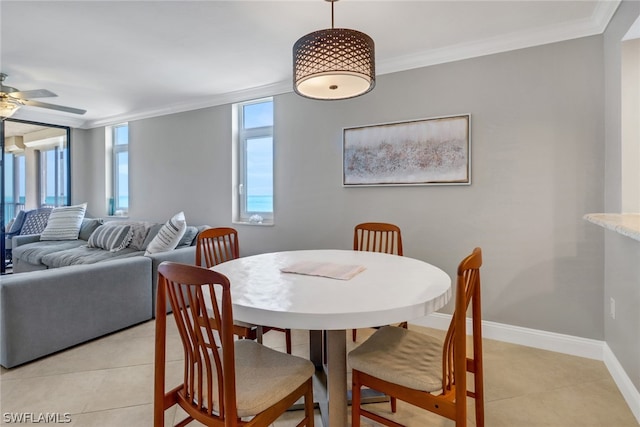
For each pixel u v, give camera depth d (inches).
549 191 93.0
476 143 101.6
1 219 180.2
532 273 95.7
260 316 44.9
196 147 164.4
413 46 102.0
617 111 77.6
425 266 70.0
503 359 89.0
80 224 183.3
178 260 126.6
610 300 82.6
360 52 62.9
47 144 196.2
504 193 98.4
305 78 64.2
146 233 148.5
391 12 83.4
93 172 207.9
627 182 74.8
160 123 175.8
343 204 124.9
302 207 134.2
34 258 151.9
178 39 99.1
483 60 100.3
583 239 89.6
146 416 66.9
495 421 64.9
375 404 71.6
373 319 43.5
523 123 95.5
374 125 117.0
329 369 55.2
